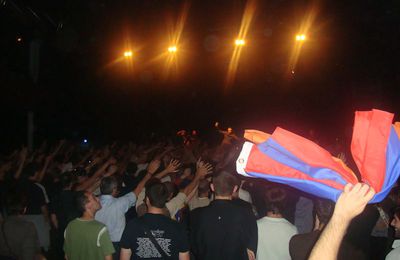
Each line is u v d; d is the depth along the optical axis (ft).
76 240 14.14
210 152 29.76
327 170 5.54
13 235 14.12
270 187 14.28
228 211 13.70
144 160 28.43
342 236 5.11
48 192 24.61
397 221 13.15
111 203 17.03
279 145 5.83
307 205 19.21
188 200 17.97
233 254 13.48
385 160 5.41
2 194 16.65
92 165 23.03
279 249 13.87
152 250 12.99
